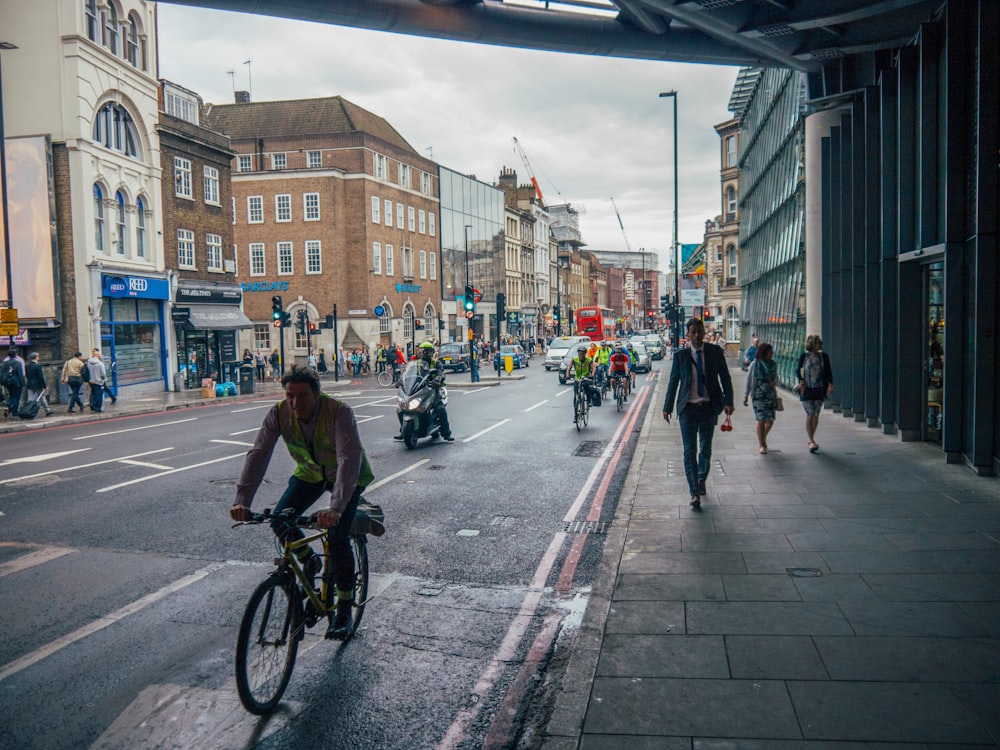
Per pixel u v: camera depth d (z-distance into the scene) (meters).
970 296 9.38
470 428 16.42
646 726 3.50
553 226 124.88
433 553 6.87
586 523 7.96
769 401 11.08
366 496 9.34
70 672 4.45
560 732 3.46
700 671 4.05
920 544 6.24
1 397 21.08
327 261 49.03
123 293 27.52
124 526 7.93
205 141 34.09
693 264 56.56
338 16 13.46
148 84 29.61
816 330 18.44
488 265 73.81
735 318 51.31
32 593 5.85
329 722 3.88
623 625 4.71
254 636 3.91
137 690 4.22
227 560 6.68
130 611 5.45
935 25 10.45
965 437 9.61
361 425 17.11
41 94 25.61
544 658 4.63
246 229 49.72
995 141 8.60
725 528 6.98
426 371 13.99
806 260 18.73
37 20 25.47
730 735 3.39
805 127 18.88
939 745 3.26
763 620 4.73
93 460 12.54
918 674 3.93
